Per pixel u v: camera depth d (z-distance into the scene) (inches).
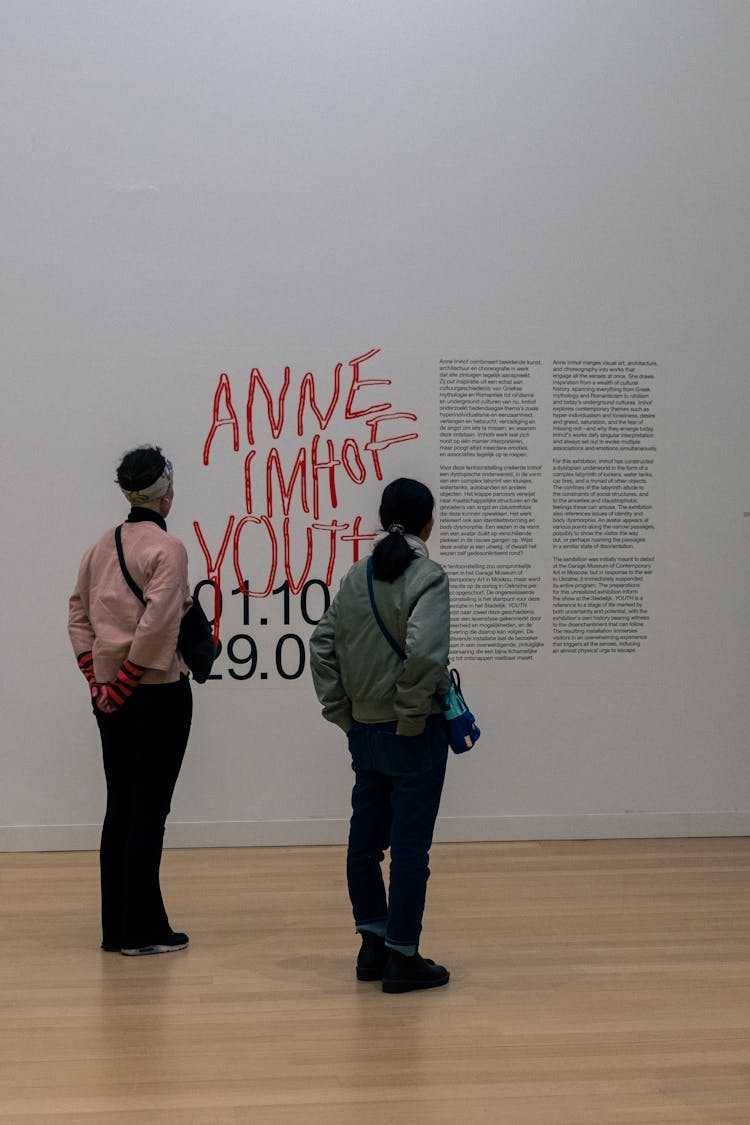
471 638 228.4
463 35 226.4
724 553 233.1
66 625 220.5
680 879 201.5
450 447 227.1
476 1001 144.4
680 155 231.0
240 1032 134.6
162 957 161.6
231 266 222.8
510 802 229.5
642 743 231.6
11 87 218.7
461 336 227.0
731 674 233.6
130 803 165.3
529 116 227.6
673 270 231.0
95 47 220.1
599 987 149.1
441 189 226.1
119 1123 111.8
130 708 161.9
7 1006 142.7
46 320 219.8
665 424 231.5
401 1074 123.2
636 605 231.3
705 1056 127.9
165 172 221.3
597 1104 116.3
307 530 224.8
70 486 220.7
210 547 223.3
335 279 224.5
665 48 230.4
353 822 155.5
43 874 205.6
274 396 223.8
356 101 224.4
